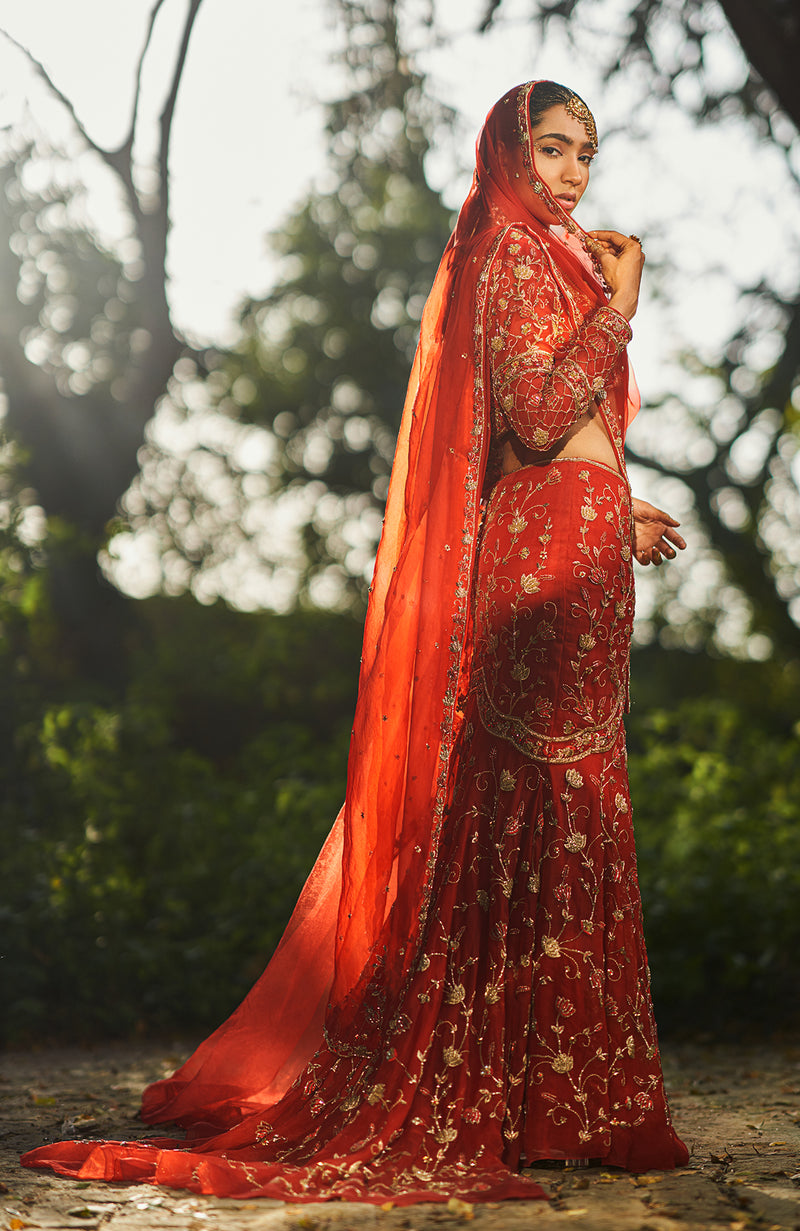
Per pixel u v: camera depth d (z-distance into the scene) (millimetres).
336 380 22062
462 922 2617
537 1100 2500
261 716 11500
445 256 3021
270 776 8523
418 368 3004
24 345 10781
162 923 5828
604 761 2668
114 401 10758
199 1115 3041
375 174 11000
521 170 2850
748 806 8133
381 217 21688
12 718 7066
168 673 11008
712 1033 5512
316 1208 2201
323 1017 3014
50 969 5430
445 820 2721
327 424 22031
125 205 9828
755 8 6449
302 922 3109
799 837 6875
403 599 2797
